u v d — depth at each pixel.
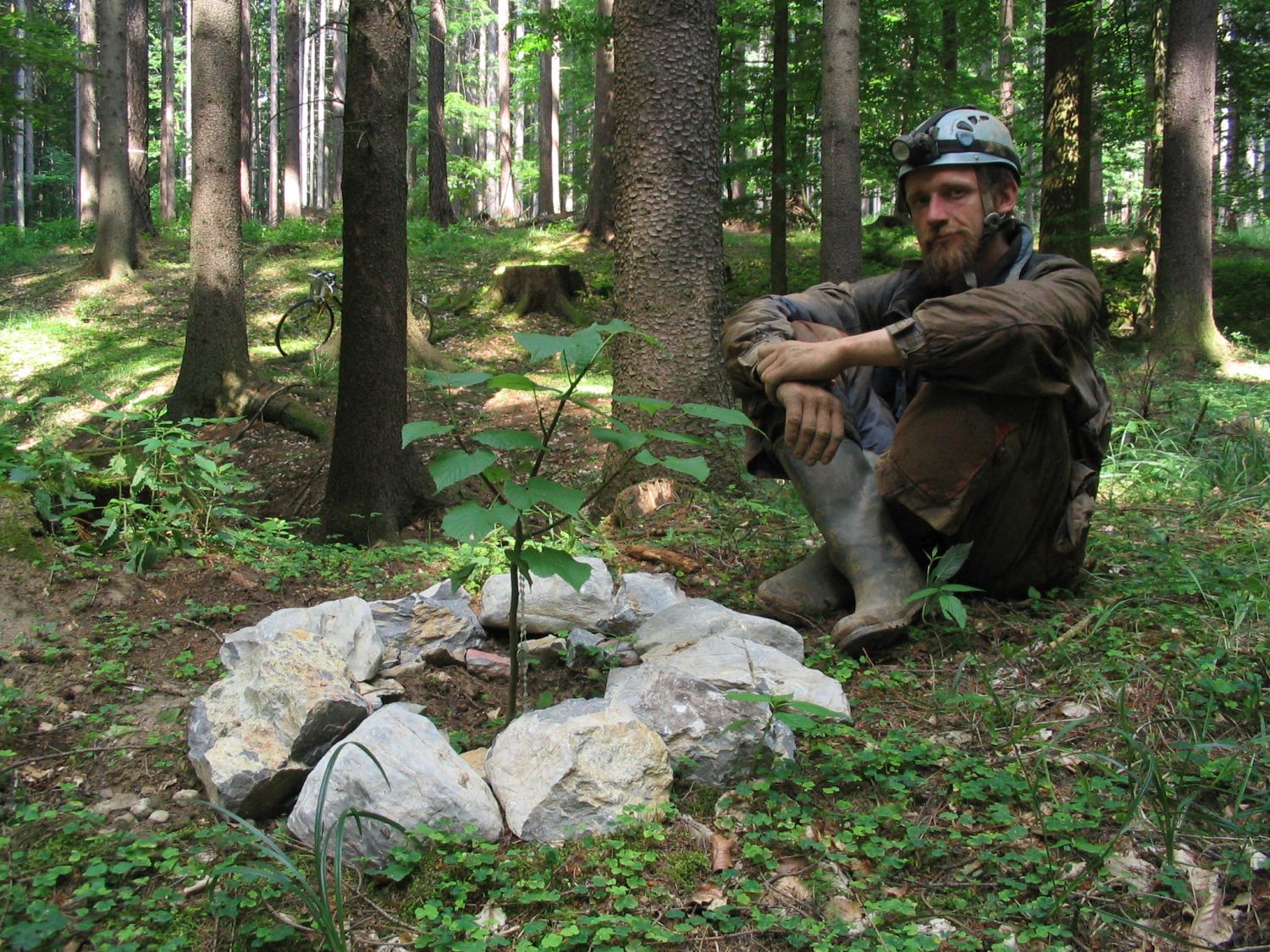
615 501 6.33
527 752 2.80
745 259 21.39
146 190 26.59
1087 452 4.01
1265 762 2.92
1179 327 14.68
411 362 13.89
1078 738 3.19
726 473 6.62
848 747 3.19
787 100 16.58
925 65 17.62
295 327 17.33
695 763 2.94
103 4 21.45
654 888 2.50
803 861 2.61
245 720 2.96
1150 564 4.70
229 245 12.25
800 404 3.61
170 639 4.14
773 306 3.96
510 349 15.95
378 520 7.45
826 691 3.26
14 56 15.24
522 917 2.41
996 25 20.78
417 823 2.60
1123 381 10.23
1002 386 3.44
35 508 4.91
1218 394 10.73
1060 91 16.38
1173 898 2.40
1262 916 2.39
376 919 2.42
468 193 36.34
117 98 21.64
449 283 20.75
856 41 12.41
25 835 2.71
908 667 3.73
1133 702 3.37
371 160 7.27
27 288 21.64
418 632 3.92
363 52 7.16
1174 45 14.63
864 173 17.98
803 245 22.69
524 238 25.78
